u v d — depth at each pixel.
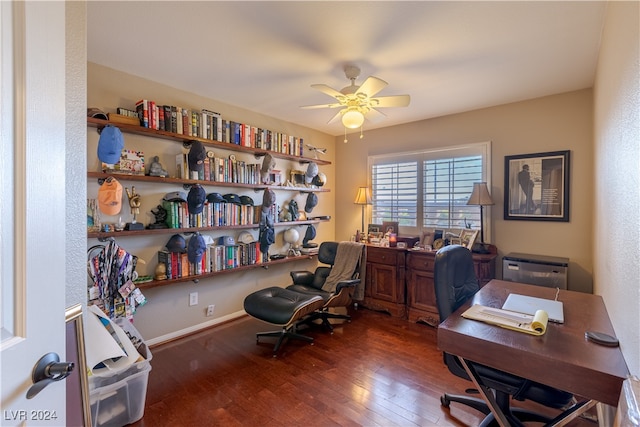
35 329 0.67
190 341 2.91
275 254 3.90
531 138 3.15
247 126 3.40
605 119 1.79
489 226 3.41
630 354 0.98
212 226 3.06
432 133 3.84
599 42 2.04
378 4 1.69
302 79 2.73
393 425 1.77
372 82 2.10
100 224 2.38
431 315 3.32
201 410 1.90
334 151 4.82
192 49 2.21
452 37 2.02
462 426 1.76
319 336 3.03
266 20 1.84
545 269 2.77
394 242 3.82
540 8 1.71
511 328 1.31
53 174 0.71
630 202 1.03
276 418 1.83
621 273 1.18
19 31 0.62
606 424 1.31
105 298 2.19
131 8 1.73
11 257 0.61
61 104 0.74
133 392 1.78
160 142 2.82
